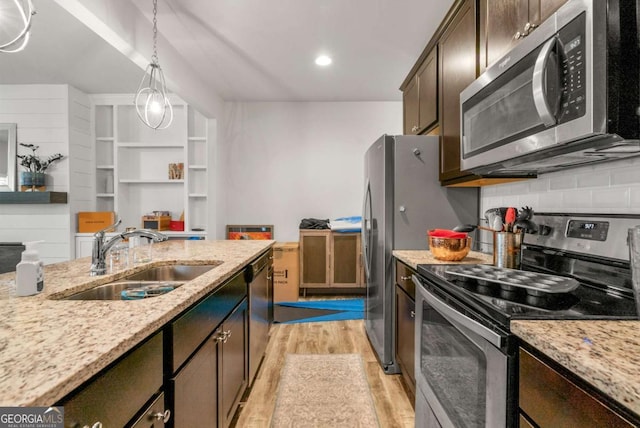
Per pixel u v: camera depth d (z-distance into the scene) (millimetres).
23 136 3758
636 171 1115
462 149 1620
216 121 4066
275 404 1836
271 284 2746
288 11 2346
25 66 3275
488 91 1375
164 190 4367
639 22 858
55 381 514
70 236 3791
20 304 930
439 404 1208
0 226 3797
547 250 1419
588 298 993
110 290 1360
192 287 1128
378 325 2295
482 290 1073
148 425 793
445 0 2230
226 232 4398
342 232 3945
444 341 1188
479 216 2188
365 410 1780
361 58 3096
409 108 2906
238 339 1666
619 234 1098
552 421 671
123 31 2148
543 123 1033
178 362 949
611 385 520
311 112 4430
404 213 2164
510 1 1401
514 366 802
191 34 2648
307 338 2766
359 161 4441
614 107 849
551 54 969
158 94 2604
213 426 1265
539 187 1621
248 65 3250
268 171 4445
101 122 4238
